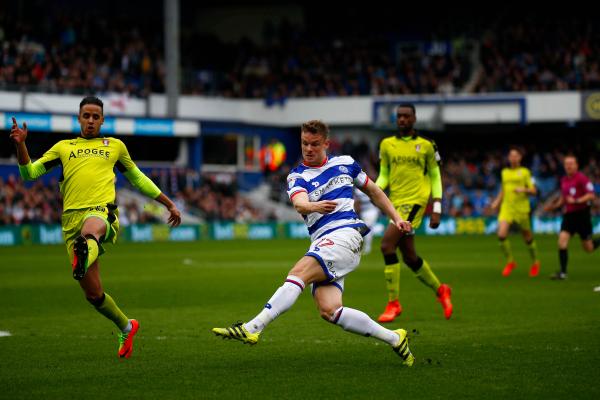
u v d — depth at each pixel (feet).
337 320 64.18
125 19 387.96
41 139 316.40
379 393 57.98
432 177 98.53
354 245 64.39
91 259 64.64
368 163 372.58
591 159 367.86
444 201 362.53
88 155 69.72
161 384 61.26
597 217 336.49
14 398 57.00
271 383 61.41
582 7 390.63
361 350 75.20
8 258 214.69
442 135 407.03
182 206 331.98
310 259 63.26
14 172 314.96
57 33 346.74
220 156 378.73
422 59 387.34
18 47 329.93
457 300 116.78
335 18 421.18
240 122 377.91
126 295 126.82
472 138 404.77
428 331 86.74
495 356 71.51
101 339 83.10
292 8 426.51
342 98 380.78
